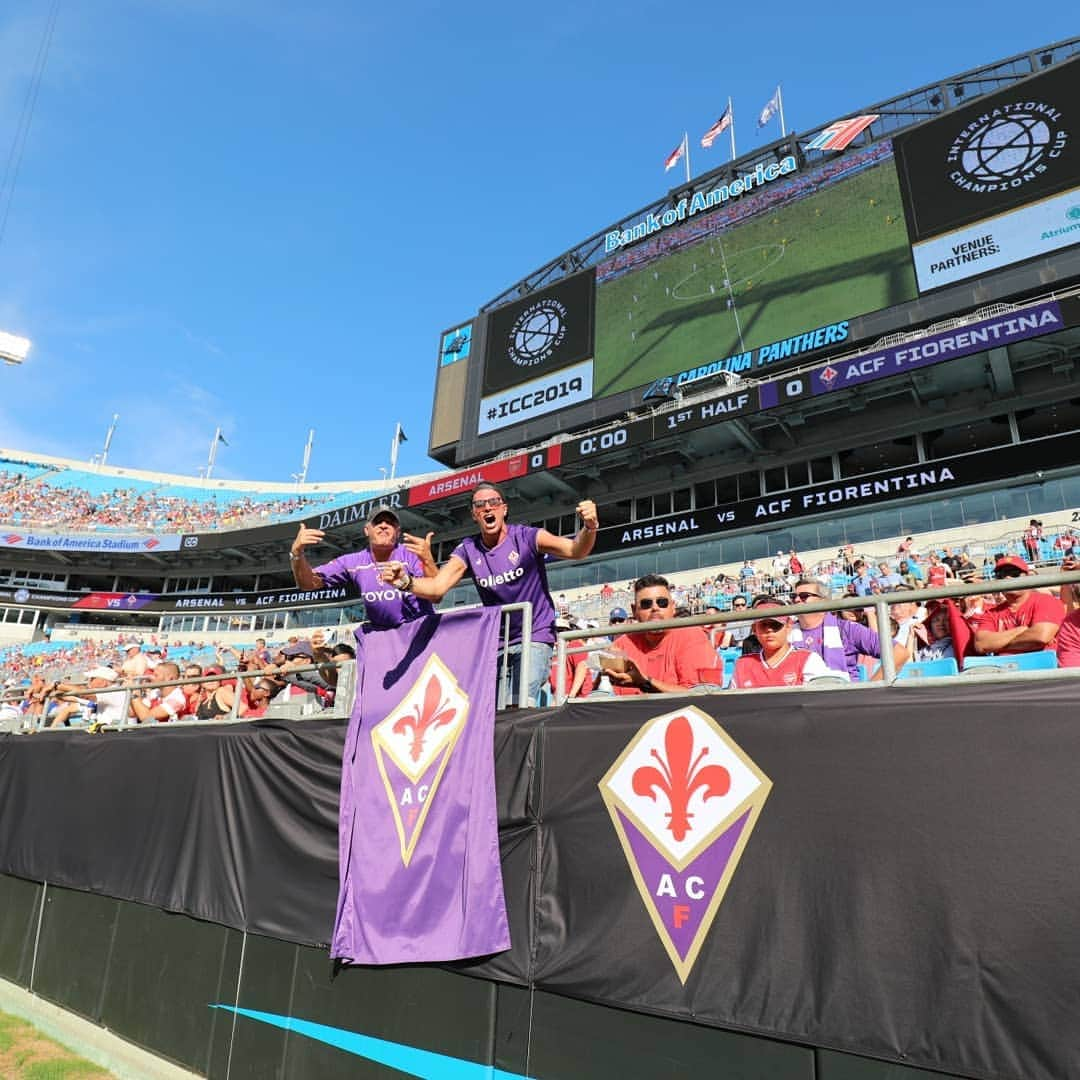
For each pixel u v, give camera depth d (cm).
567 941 335
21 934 682
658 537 2192
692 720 330
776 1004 273
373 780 429
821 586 440
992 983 237
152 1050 516
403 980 390
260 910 472
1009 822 249
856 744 286
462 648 416
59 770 706
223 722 579
